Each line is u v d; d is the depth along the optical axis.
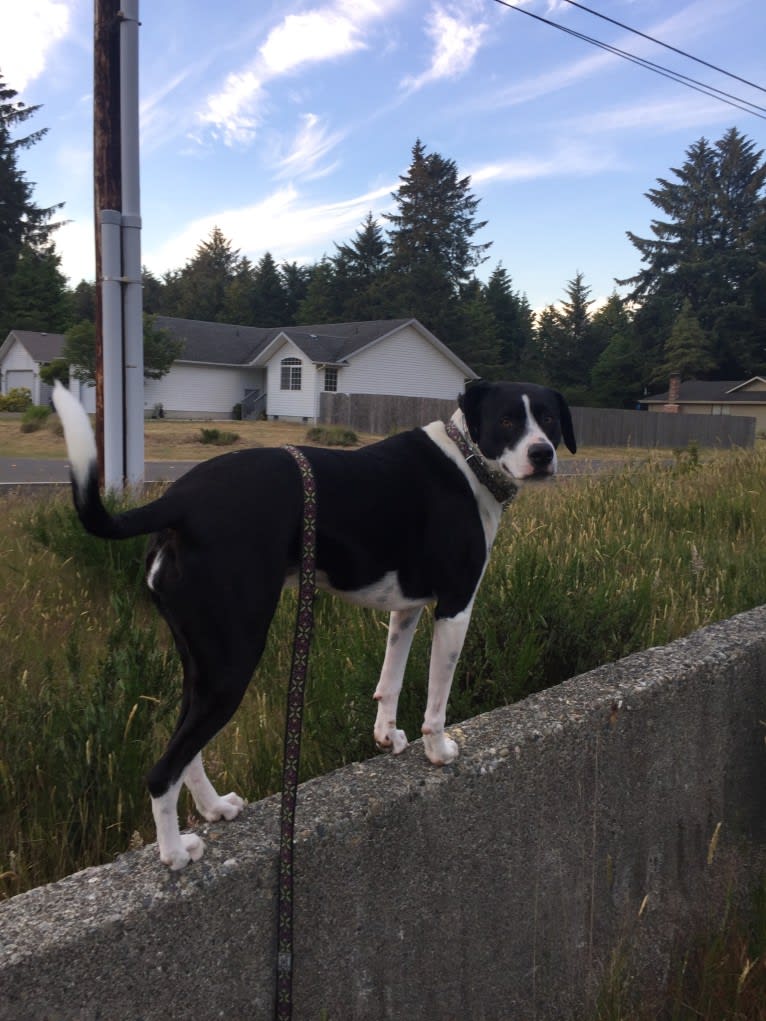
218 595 2.06
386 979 2.29
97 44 7.59
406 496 2.46
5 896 2.41
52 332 53.78
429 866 2.36
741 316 65.44
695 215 71.56
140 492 7.23
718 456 11.80
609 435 36.91
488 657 3.56
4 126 58.91
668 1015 3.04
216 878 1.92
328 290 68.00
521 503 8.05
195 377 40.78
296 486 2.25
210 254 92.88
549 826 2.68
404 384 42.16
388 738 2.71
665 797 3.10
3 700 3.32
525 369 72.06
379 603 2.52
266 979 2.03
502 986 2.60
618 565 5.52
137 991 1.79
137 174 7.80
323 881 2.12
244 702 3.70
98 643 4.31
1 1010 1.60
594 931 2.88
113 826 2.67
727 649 3.39
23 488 9.70
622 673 3.11
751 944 3.24
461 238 69.38
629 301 75.75
